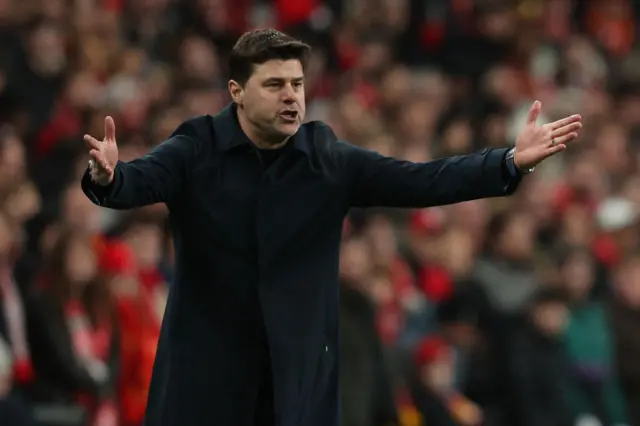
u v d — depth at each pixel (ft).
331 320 52.39
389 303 103.04
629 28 181.78
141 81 129.29
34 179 116.67
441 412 98.27
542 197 131.34
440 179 51.31
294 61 51.06
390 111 141.90
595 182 138.62
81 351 82.94
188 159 51.60
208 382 51.85
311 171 52.13
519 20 167.53
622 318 110.73
